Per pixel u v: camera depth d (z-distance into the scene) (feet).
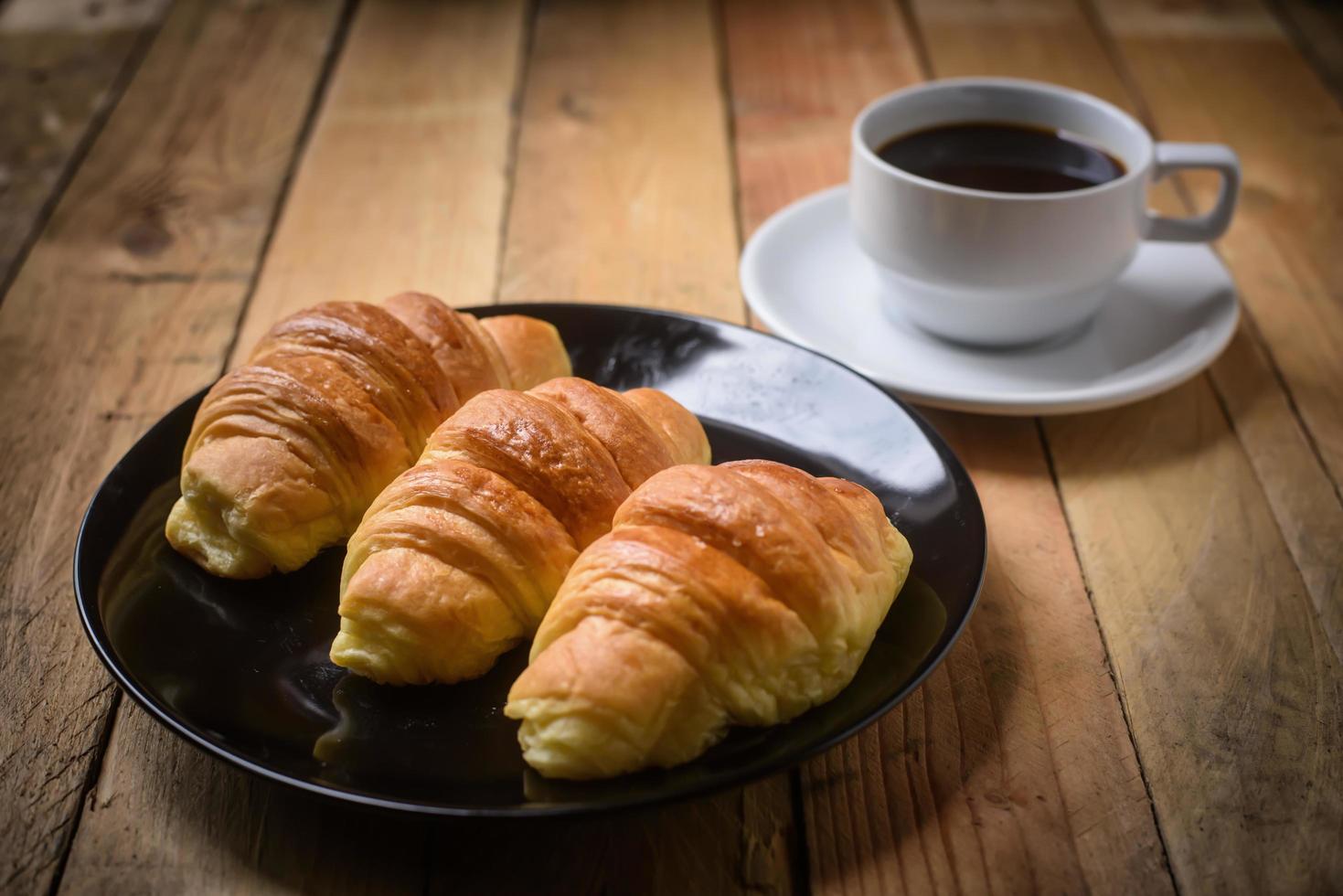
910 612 1.41
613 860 1.32
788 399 1.65
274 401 1.49
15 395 1.80
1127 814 1.35
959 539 1.46
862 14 2.58
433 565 1.38
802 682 1.32
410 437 1.53
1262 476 1.67
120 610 1.44
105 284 1.98
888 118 1.82
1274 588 1.54
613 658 1.28
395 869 1.31
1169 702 1.43
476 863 1.32
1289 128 2.25
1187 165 1.75
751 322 1.91
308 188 2.16
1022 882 1.31
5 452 1.71
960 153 1.83
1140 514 1.63
